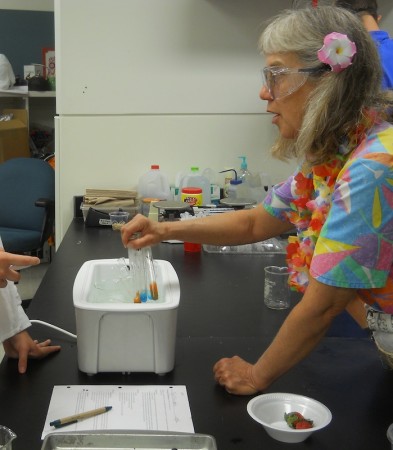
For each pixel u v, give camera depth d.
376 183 1.00
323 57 1.02
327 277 1.04
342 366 1.30
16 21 4.57
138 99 2.89
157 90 2.90
